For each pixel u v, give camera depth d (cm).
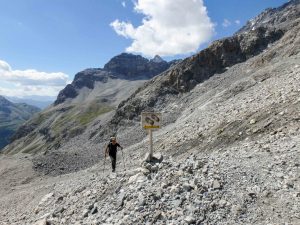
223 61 9725
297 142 1966
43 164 5600
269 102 3058
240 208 1320
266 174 1589
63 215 1688
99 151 6144
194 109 6819
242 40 10200
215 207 1339
